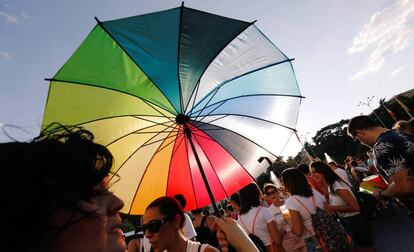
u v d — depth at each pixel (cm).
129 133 231
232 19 229
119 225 49
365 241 339
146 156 245
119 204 49
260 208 342
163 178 250
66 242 38
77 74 204
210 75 231
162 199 188
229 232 155
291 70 270
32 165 38
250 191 352
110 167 49
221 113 259
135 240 314
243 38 238
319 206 333
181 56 207
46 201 37
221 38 223
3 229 34
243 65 242
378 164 247
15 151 39
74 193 40
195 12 213
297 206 331
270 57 257
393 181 231
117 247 46
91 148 47
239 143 269
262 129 271
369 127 262
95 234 41
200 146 260
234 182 265
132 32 207
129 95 217
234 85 246
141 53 206
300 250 375
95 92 209
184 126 228
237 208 400
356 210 336
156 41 208
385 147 232
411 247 504
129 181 233
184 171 256
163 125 243
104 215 44
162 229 177
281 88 267
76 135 49
